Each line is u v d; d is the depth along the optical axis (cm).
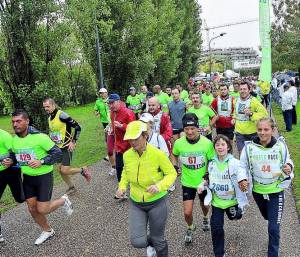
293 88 1466
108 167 1070
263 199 475
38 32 1214
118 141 763
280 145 458
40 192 569
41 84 1195
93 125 2191
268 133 451
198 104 865
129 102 1597
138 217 442
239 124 809
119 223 648
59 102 1268
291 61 2569
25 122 552
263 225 611
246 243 546
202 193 536
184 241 561
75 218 681
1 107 3425
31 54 1201
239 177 459
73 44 1363
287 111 1470
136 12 1964
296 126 1589
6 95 1235
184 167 529
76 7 1678
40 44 1221
